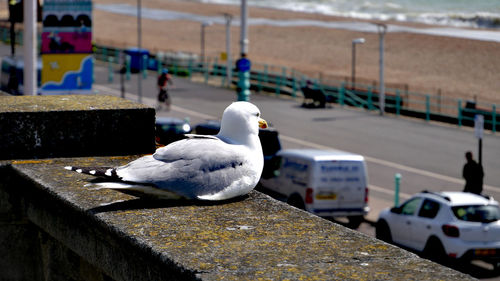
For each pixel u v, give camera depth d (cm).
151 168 398
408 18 9012
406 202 1933
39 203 475
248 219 375
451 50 6606
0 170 504
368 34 7800
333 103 4644
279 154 2291
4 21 7638
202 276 292
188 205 400
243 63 3125
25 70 1251
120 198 418
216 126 2383
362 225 2208
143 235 349
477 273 1781
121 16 10050
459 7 9056
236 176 404
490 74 5797
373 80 5872
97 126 533
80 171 386
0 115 513
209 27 8912
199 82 5334
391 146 3419
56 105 549
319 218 379
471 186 2375
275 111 4288
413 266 300
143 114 542
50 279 492
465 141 3572
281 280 286
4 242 509
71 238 432
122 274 370
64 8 1928
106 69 5781
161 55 6338
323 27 8481
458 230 1753
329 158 2156
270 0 12231
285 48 7512
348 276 288
